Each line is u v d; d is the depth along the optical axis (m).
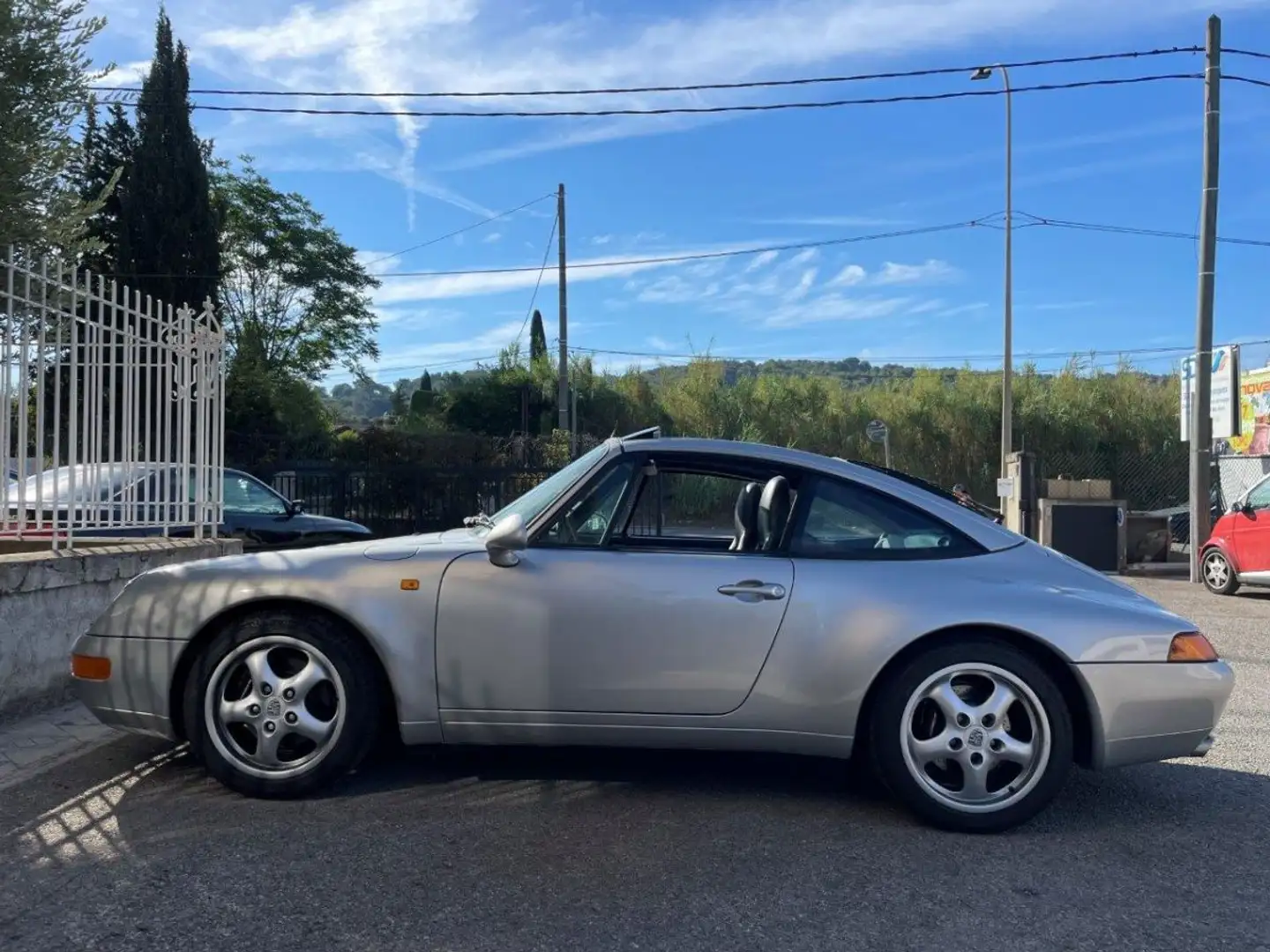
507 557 4.16
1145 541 17.00
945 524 4.33
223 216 25.81
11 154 5.79
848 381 33.34
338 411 38.50
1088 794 4.57
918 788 4.00
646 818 4.12
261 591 4.16
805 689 4.08
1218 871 3.70
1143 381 31.11
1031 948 3.09
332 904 3.28
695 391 32.12
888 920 3.25
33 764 4.65
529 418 33.22
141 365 7.03
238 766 4.18
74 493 6.24
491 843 3.82
